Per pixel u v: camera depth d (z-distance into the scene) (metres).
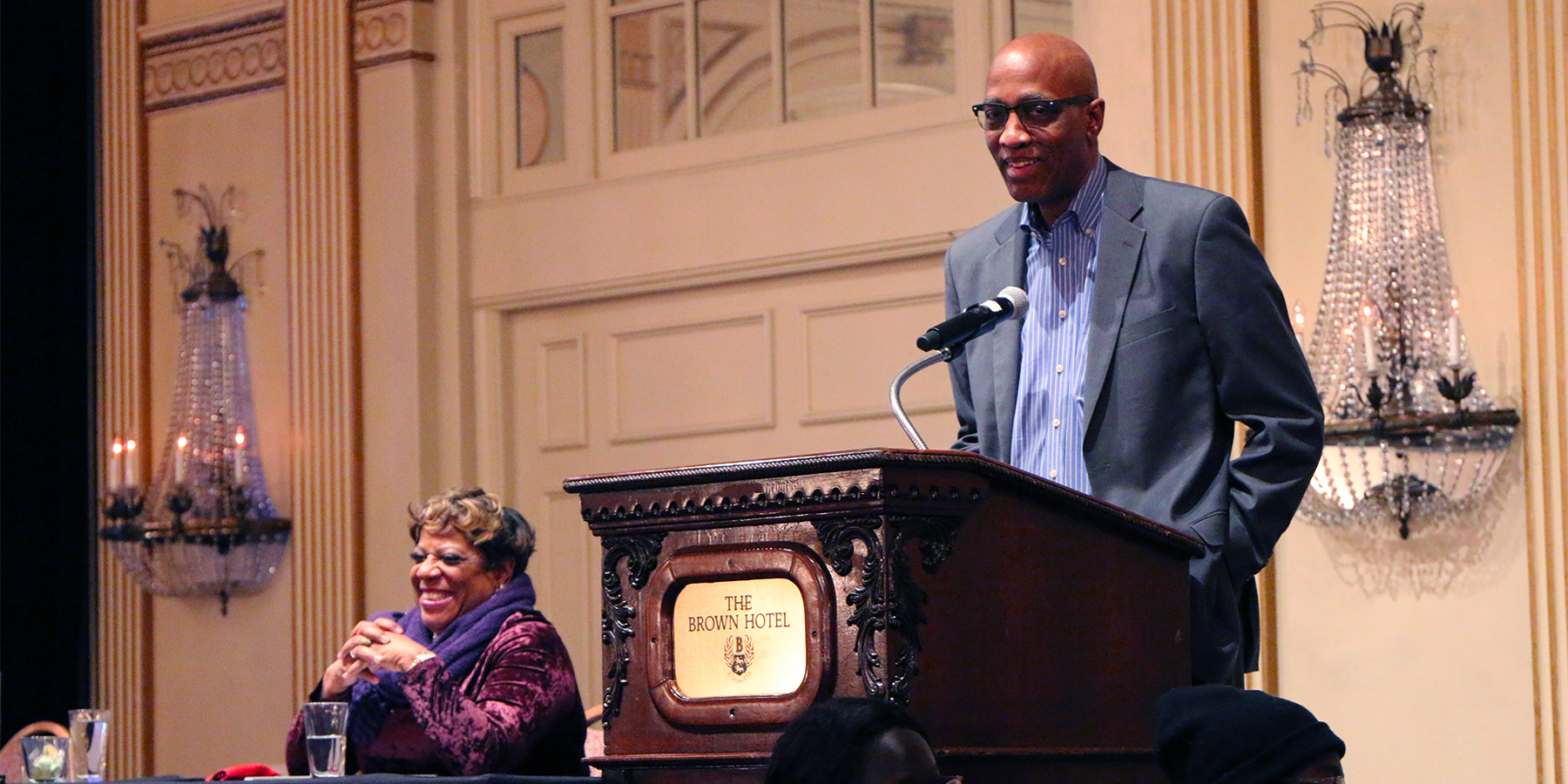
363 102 12.09
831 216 10.52
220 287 12.52
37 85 13.35
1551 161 7.96
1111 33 9.13
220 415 12.38
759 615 3.73
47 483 13.17
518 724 6.86
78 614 13.11
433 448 11.78
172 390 12.89
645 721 3.85
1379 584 8.27
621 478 3.90
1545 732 7.82
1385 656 8.24
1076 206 4.99
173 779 6.58
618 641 3.92
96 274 13.31
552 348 11.68
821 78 10.70
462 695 6.83
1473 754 8.02
